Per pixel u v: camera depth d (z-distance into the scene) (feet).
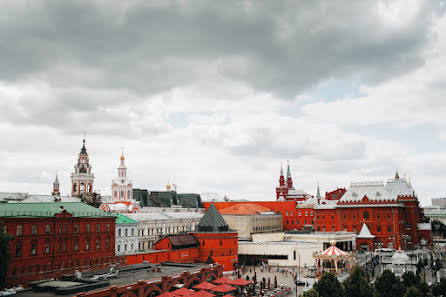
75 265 327.47
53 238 310.04
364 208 593.42
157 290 299.58
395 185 651.25
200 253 461.78
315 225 634.02
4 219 275.18
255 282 364.17
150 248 486.38
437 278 372.17
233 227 603.67
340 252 376.27
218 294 331.77
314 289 261.44
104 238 361.10
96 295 247.70
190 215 613.11
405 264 395.14
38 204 333.01
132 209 618.44
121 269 334.65
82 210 352.69
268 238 578.25
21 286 264.52
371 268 424.46
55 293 248.11
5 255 253.85
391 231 572.10
